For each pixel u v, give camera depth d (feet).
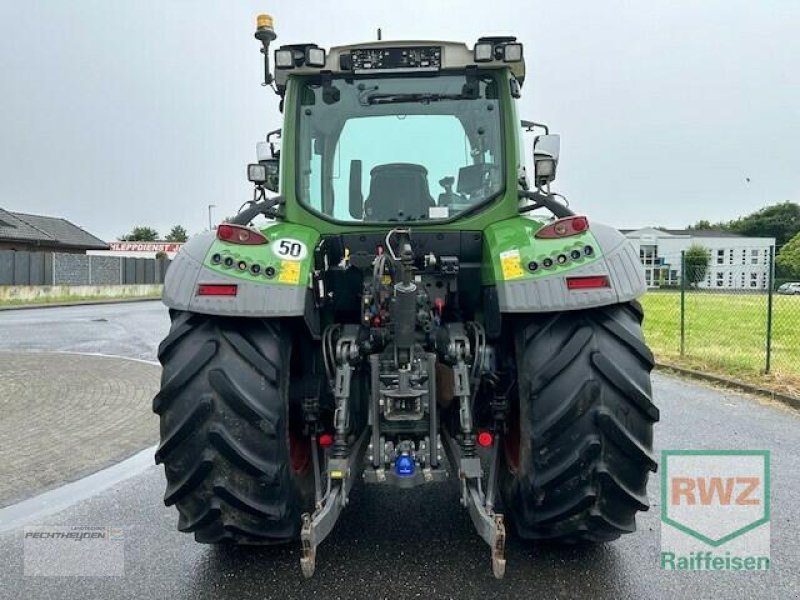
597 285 7.80
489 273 8.79
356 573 8.63
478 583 8.29
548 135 10.58
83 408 19.57
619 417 7.57
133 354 32.58
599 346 7.79
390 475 8.06
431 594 8.04
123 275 105.50
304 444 9.56
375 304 8.78
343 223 9.74
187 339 7.97
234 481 7.64
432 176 9.92
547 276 7.92
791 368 25.18
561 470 7.55
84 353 32.89
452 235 9.61
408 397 8.11
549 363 7.77
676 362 27.78
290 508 8.03
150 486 12.65
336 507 7.77
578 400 7.55
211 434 7.53
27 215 140.67
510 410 8.99
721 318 45.14
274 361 7.88
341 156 10.00
